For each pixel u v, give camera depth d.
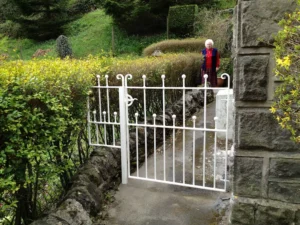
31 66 2.76
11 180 1.85
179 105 5.47
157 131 4.30
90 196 2.43
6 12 20.30
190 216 2.42
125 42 16.80
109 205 2.61
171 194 2.79
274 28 1.55
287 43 1.34
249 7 1.57
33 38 19.05
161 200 2.69
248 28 1.59
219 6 14.41
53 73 2.46
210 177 3.16
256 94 1.63
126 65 3.94
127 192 2.85
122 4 16.33
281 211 1.68
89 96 3.02
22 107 1.87
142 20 16.62
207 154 3.88
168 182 2.75
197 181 3.08
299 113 1.41
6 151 1.78
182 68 6.42
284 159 1.65
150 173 3.34
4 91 1.79
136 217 2.43
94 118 3.04
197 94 6.71
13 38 19.38
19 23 18.53
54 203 2.52
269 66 1.60
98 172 2.74
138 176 2.98
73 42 18.08
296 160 1.64
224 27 10.38
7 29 19.75
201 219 2.37
